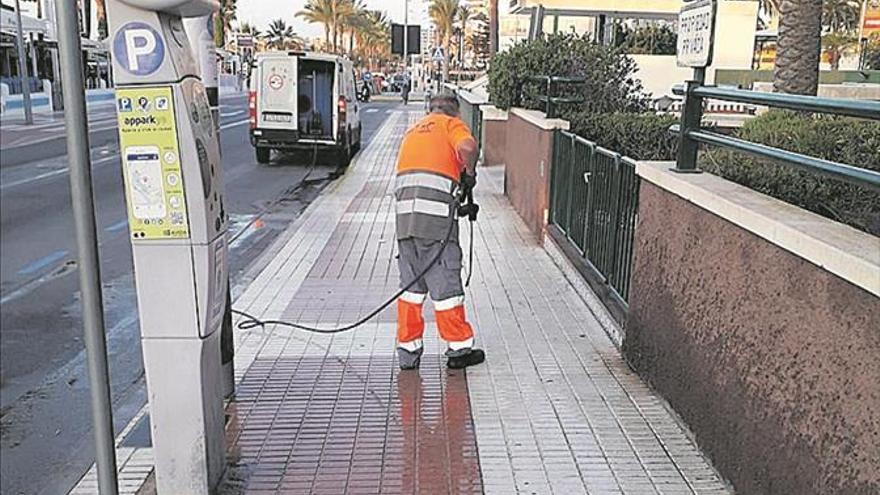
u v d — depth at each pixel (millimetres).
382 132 27562
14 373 4832
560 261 7680
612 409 4395
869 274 2412
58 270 4203
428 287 4969
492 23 33219
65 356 5074
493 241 9008
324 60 17531
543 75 10672
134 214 3145
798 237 2861
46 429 4379
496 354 5270
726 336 3588
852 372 2559
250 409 4383
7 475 3896
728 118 11953
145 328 3268
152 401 3340
